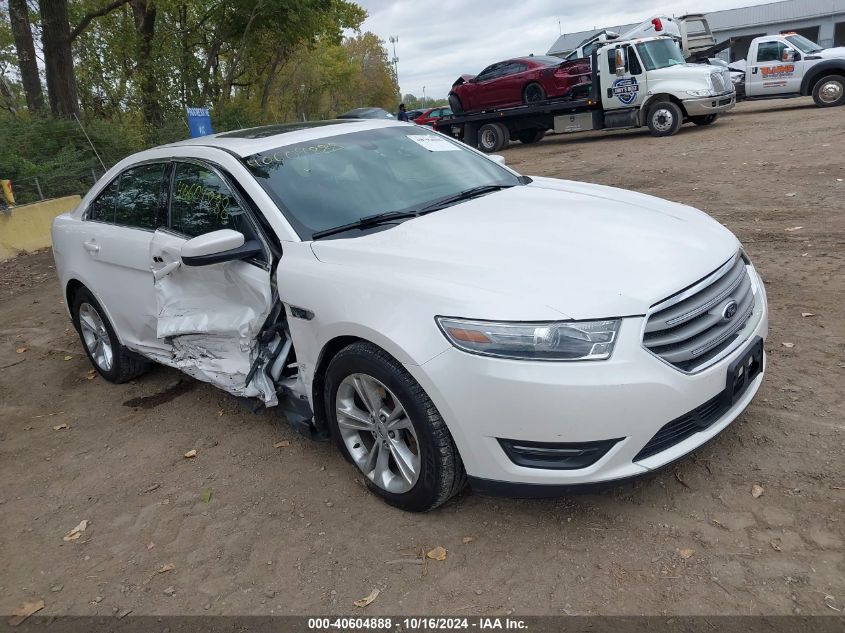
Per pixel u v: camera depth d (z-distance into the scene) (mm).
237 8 27172
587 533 2914
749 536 2771
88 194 5141
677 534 2838
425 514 3174
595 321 2611
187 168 4145
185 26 27766
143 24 24656
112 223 4719
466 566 2820
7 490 3934
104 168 15305
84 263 4875
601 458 2654
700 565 2658
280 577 2912
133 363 5078
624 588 2600
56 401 5137
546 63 18875
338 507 3324
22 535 3479
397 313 2861
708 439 2875
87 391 5230
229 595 2850
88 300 5008
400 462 3088
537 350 2594
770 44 18625
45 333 6887
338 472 3623
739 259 3354
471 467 2812
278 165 3852
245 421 4336
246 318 3627
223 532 3260
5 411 5078
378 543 3029
